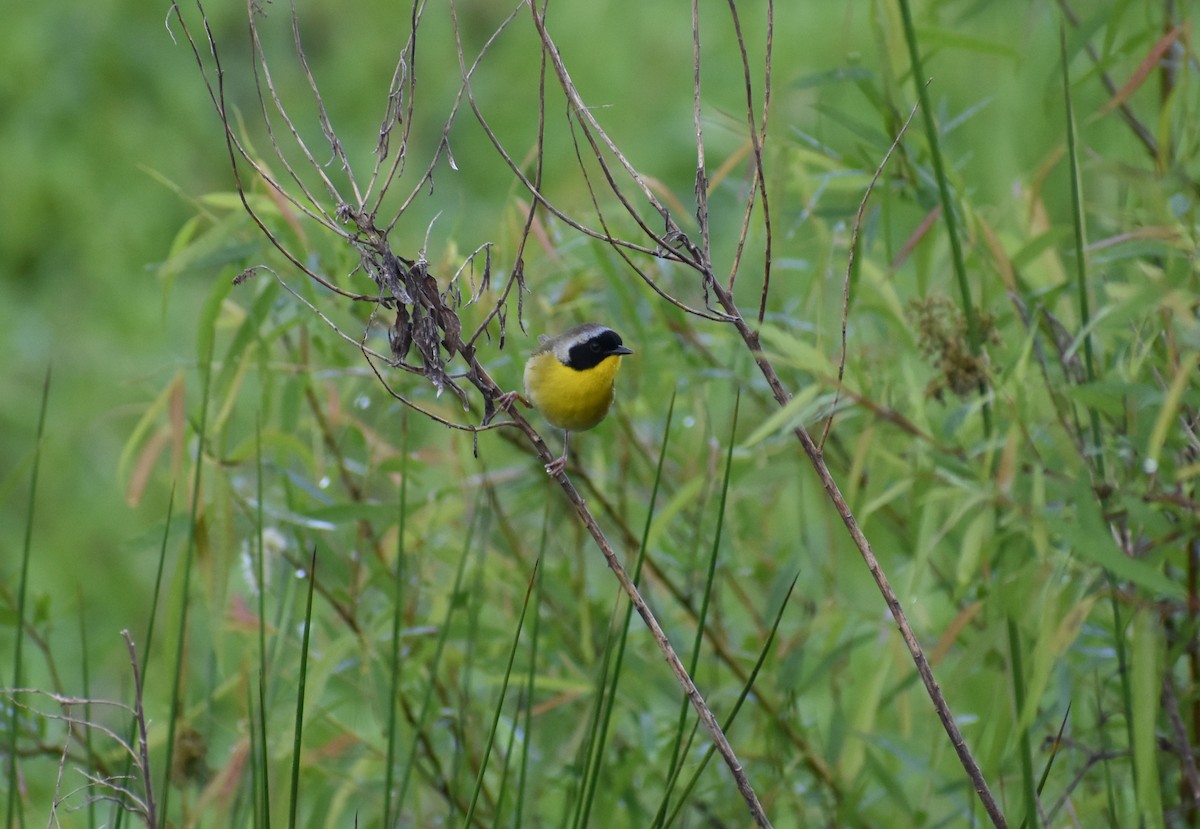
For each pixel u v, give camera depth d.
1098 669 8.77
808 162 9.34
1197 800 7.56
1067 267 8.39
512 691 9.38
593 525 6.12
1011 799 8.62
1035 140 12.18
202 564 8.56
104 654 12.20
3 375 16.33
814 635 10.03
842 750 9.12
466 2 20.34
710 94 18.12
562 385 8.64
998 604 7.12
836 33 17.06
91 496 15.38
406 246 10.55
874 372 8.59
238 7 19.70
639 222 5.82
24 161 18.11
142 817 6.71
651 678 9.34
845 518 6.19
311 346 10.00
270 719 8.52
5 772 8.66
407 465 8.99
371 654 8.63
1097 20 8.30
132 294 17.05
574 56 19.23
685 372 9.59
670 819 6.23
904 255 8.44
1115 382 6.79
